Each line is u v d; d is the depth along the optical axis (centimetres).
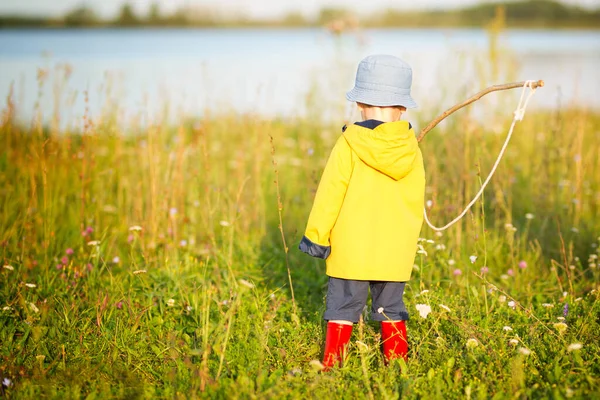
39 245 502
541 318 378
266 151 732
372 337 350
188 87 1146
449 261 441
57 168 578
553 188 583
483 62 704
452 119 713
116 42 3148
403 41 3141
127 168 632
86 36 3662
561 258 477
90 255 466
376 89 309
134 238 489
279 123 889
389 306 325
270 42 3466
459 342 346
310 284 448
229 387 297
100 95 623
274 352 344
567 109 939
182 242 483
